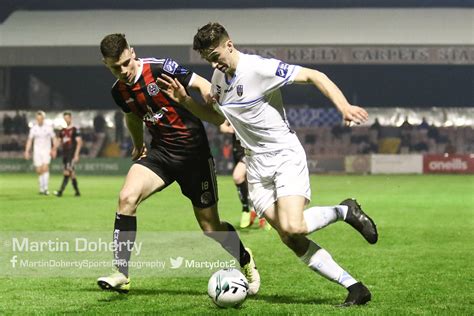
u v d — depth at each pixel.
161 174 9.34
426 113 57.75
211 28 8.06
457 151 57.28
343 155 54.53
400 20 63.72
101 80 68.00
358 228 8.84
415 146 57.16
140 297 9.23
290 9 65.94
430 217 20.64
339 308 8.45
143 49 62.25
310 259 8.62
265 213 8.55
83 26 64.38
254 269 9.48
